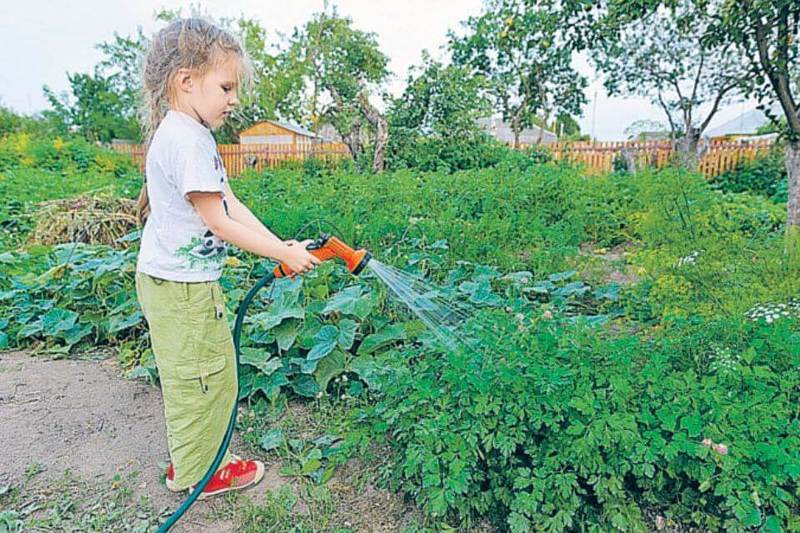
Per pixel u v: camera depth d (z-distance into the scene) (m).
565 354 2.33
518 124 24.94
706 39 4.49
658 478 2.15
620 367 2.27
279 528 2.23
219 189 2.01
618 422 2.07
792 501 2.00
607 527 2.12
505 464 2.25
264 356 3.16
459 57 23.34
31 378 3.42
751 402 2.11
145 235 2.15
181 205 2.02
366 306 3.32
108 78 36.94
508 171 10.15
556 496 2.12
